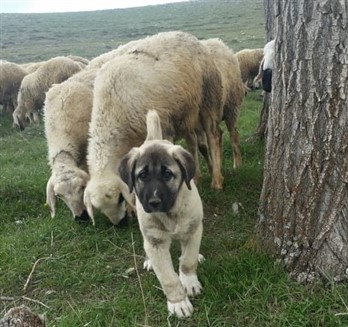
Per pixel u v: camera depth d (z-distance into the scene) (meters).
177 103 1.58
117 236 1.47
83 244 1.44
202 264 1.19
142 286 1.17
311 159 1.05
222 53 1.87
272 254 1.15
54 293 1.22
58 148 1.75
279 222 1.13
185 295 1.07
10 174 2.21
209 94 1.72
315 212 1.06
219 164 1.73
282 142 1.11
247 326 0.99
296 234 1.10
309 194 1.06
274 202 1.15
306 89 1.03
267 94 2.14
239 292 1.08
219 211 1.56
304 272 1.08
